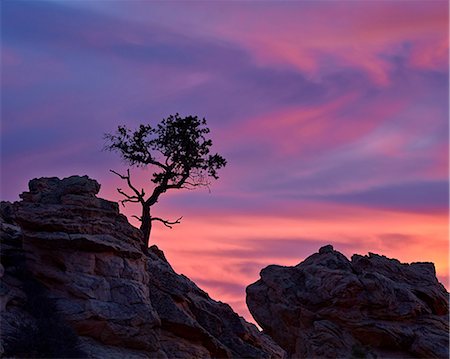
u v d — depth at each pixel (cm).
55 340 4834
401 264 7012
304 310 6550
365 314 6378
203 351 5684
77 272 5269
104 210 5600
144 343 5272
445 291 6881
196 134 6988
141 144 6894
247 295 6981
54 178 6059
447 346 6203
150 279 5884
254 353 5981
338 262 6875
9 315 4878
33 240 5350
